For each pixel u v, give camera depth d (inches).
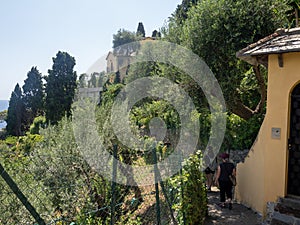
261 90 418.6
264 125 272.5
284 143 243.8
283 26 392.2
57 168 253.1
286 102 242.2
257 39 376.2
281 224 229.1
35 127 1035.9
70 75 1360.7
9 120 1499.8
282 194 244.5
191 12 422.6
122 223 254.4
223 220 269.0
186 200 231.3
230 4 375.2
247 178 309.9
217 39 378.3
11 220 175.9
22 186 186.5
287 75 240.8
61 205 232.1
